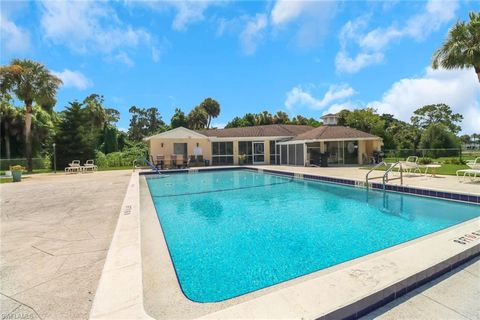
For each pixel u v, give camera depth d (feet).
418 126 188.75
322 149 72.49
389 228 20.65
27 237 16.28
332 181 43.68
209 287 12.17
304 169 61.41
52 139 93.50
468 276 11.06
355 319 8.48
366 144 78.07
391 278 9.84
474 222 17.19
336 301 8.47
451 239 13.92
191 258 15.51
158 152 79.92
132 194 30.09
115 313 7.96
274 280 12.78
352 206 28.71
